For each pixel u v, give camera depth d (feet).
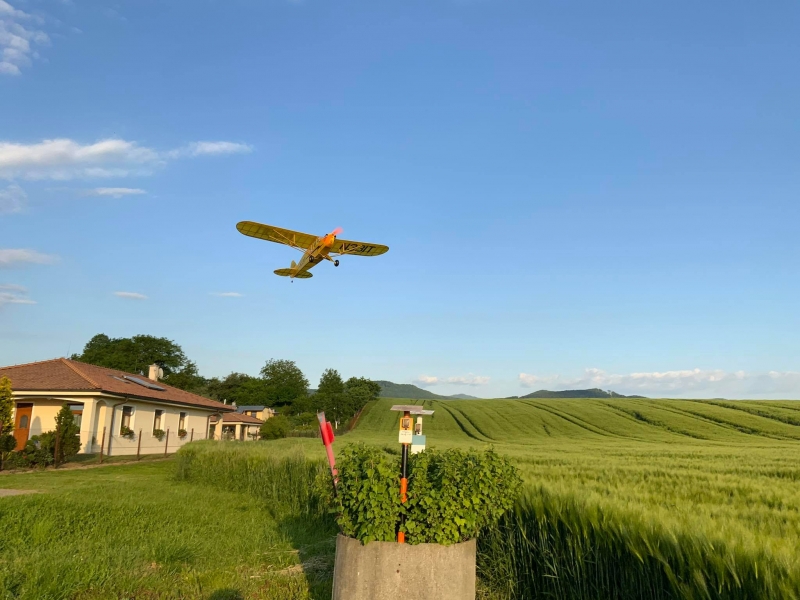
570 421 182.19
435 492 15.06
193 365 243.40
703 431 148.15
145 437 93.30
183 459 55.93
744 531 15.85
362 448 16.93
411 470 16.02
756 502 26.04
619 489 26.73
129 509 33.14
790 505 25.12
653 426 163.53
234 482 47.96
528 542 19.89
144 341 224.53
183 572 22.11
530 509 20.12
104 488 45.50
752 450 73.61
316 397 236.02
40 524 26.35
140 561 22.86
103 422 81.30
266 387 281.95
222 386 291.99
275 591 20.26
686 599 13.47
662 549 15.01
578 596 17.67
